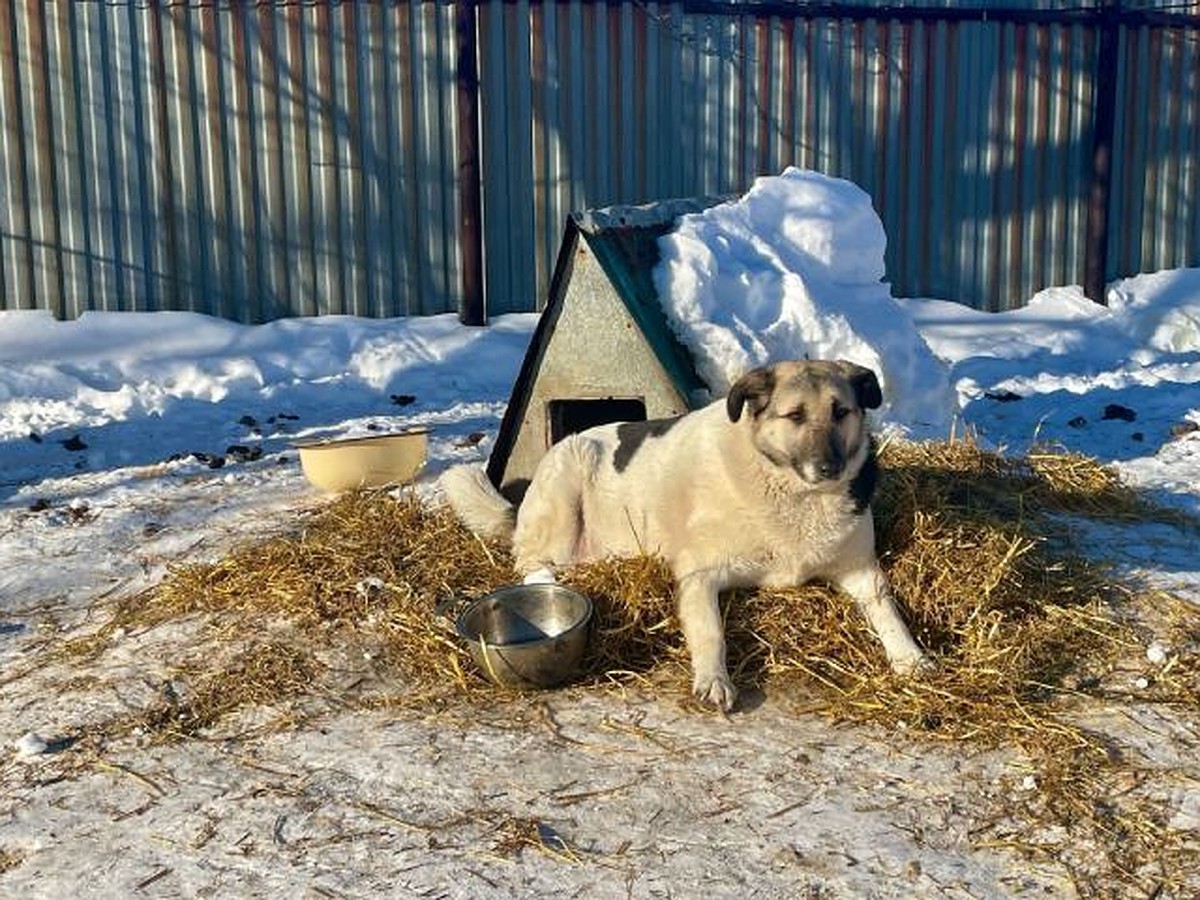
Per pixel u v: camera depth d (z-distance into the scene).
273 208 6.48
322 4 6.36
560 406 3.67
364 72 6.46
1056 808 2.16
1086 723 2.46
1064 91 7.21
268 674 2.69
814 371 2.65
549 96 6.65
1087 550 3.33
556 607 2.74
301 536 3.38
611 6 6.64
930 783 2.25
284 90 6.40
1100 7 7.09
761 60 6.87
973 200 7.20
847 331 3.65
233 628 2.91
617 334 3.44
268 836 2.12
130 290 6.40
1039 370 6.14
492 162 6.64
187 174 6.36
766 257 3.73
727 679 2.54
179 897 1.97
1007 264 7.29
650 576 2.79
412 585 3.00
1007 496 3.54
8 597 3.26
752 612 2.75
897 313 3.94
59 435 4.98
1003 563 2.88
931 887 1.96
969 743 2.38
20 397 5.50
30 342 6.04
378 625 2.87
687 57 6.78
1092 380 5.89
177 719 2.54
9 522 3.84
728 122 6.89
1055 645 2.75
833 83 6.96
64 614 3.13
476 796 2.22
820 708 2.51
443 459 4.48
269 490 4.11
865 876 1.98
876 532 3.01
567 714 2.51
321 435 4.96
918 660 2.61
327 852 2.07
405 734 2.44
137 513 3.89
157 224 6.38
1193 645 2.78
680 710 2.51
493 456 3.71
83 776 2.34
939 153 7.12
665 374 3.37
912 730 2.42
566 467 3.06
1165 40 7.32
